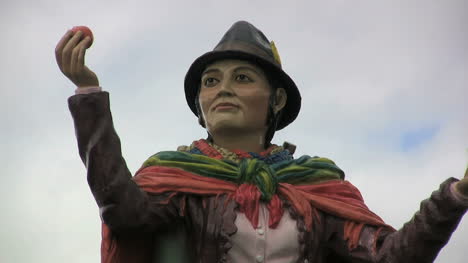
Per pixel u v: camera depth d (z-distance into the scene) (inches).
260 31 455.8
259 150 437.1
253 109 434.0
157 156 423.2
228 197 410.9
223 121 430.3
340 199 421.7
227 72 436.1
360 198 429.1
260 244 404.5
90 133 386.6
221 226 404.8
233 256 403.5
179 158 419.8
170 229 413.1
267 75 442.6
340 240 417.1
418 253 390.6
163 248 411.5
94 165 385.7
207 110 435.5
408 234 392.8
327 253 423.2
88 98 387.9
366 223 416.5
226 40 446.3
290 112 454.9
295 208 412.2
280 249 405.7
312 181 426.0
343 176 438.3
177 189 410.6
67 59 388.2
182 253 410.6
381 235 409.4
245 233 404.8
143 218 398.6
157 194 408.5
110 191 386.9
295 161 429.4
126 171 392.2
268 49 447.5
